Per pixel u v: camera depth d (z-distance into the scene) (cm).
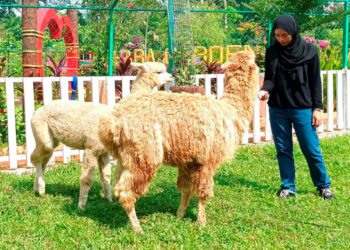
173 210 546
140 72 618
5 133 891
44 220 494
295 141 951
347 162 770
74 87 796
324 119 1088
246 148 888
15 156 747
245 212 529
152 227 479
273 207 551
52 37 1567
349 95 1072
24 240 441
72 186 641
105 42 1272
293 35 560
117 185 462
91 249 425
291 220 507
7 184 635
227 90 511
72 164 764
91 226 480
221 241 445
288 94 579
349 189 628
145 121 453
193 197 586
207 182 479
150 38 2150
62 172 716
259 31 1547
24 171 741
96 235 453
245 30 1614
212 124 467
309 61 570
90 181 542
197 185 482
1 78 731
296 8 953
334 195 593
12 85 738
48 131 569
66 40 1591
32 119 574
